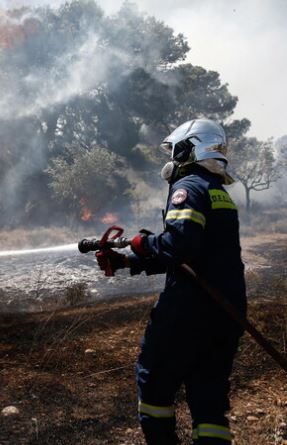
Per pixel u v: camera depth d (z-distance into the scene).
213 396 2.42
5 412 3.26
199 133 2.60
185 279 2.44
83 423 3.19
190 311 2.41
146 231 2.58
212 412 2.40
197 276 2.38
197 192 2.44
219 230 2.45
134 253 2.53
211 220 2.44
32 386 3.66
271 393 3.64
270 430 3.17
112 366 4.08
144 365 2.49
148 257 2.62
